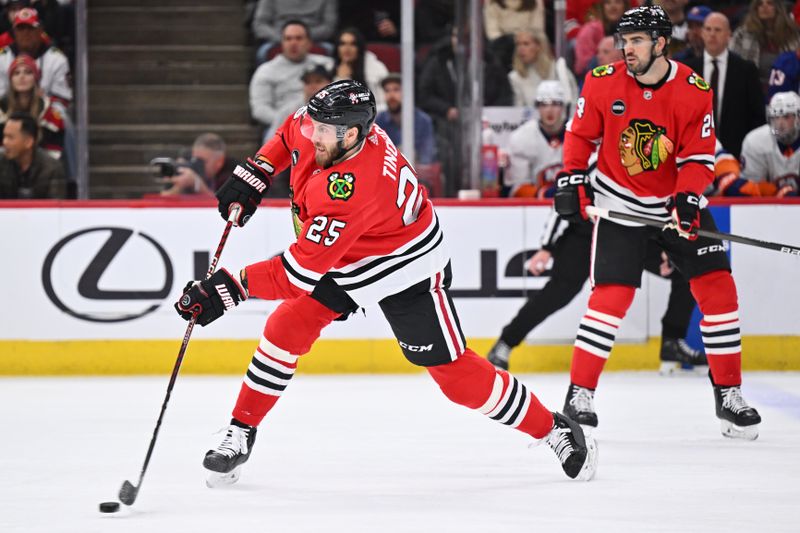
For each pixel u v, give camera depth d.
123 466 13.94
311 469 13.79
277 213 21.98
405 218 12.06
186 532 10.77
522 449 15.03
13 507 11.81
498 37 24.48
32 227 21.86
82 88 24.19
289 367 12.70
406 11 24.00
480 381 12.55
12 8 23.77
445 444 15.38
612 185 15.84
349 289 12.36
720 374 15.98
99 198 27.38
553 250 21.83
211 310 11.92
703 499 12.18
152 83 28.05
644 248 15.85
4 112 23.98
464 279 22.20
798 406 18.55
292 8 26.97
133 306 22.00
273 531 10.82
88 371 22.02
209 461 12.51
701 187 15.27
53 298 21.95
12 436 16.02
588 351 15.62
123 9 28.16
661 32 14.91
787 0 24.03
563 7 24.50
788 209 22.20
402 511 11.64
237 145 27.72
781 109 22.84
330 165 11.73
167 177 23.14
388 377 21.83
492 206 22.14
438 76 25.25
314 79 25.66
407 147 24.48
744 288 22.30
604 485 12.88
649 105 15.40
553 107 23.64
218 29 28.30
